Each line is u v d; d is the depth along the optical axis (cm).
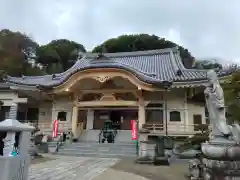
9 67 4503
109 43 6028
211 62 4694
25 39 5628
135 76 1959
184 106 2094
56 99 2462
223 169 664
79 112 2617
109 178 840
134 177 870
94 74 2050
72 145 1873
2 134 586
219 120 746
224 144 693
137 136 1745
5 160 508
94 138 2231
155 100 2158
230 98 1251
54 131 2017
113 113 2605
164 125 2052
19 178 557
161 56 2992
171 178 860
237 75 1247
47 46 6469
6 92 2503
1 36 5106
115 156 1589
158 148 1404
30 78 2878
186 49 5506
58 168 1055
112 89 2192
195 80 1880
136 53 3180
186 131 1973
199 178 768
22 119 2559
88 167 1100
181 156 1405
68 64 6384
